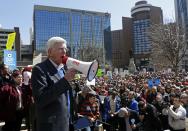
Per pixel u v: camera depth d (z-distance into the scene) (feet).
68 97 10.84
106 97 37.83
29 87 23.08
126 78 115.03
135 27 485.97
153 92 44.88
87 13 463.42
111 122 34.32
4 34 368.48
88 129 22.53
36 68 10.36
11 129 22.89
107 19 476.95
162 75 132.36
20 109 22.88
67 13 451.12
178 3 399.85
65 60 10.66
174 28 194.49
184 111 29.94
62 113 10.28
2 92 21.89
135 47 477.36
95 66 10.53
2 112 22.03
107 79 111.75
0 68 22.47
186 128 32.09
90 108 28.04
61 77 10.64
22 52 459.73
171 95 39.22
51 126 10.03
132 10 498.69
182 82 77.97
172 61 190.19
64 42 10.83
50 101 9.79
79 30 456.86
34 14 438.81
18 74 22.97
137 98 42.96
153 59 235.61
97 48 291.99
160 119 33.99
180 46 188.14
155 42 200.75
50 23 444.14
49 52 10.69
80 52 287.69
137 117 33.50
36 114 10.40
